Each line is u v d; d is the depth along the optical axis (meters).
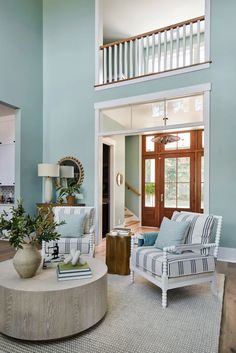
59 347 1.91
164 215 7.47
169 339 2.01
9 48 5.16
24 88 5.51
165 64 4.88
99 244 5.34
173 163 7.37
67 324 1.98
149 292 2.91
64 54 5.83
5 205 5.52
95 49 5.48
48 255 2.93
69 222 3.80
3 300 2.02
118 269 3.49
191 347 1.92
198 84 4.42
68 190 5.35
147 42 5.08
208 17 4.38
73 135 5.68
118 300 2.69
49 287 2.00
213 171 4.26
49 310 1.94
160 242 3.05
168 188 7.43
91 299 2.12
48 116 5.96
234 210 4.11
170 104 4.85
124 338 2.02
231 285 3.11
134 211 7.96
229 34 4.23
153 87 4.84
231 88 4.18
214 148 4.27
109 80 5.41
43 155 5.98
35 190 5.75
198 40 4.56
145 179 7.86
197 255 2.79
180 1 6.05
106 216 6.55
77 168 5.59
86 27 5.61
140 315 2.38
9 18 5.17
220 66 4.27
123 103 5.13
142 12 6.48
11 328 1.98
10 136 5.97
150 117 5.05
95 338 2.02
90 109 5.50
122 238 3.48
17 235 2.16
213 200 4.25
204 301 2.69
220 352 1.87
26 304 1.94
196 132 7.02
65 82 5.80
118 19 6.76
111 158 6.62
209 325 2.22
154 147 7.72
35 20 5.87
